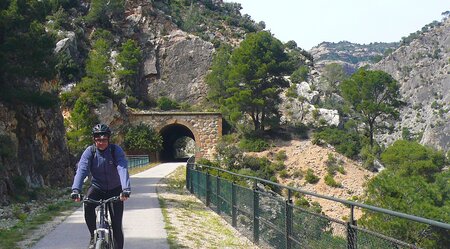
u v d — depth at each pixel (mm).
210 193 18266
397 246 5707
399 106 84812
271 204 10523
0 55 22547
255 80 74688
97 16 98750
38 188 24359
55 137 31469
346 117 93625
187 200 20656
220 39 118000
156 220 14273
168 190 25375
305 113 86125
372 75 81500
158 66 96312
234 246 11367
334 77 114500
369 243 6254
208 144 75875
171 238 11375
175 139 92188
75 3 103500
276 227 10117
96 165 6516
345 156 72000
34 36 23766
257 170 67562
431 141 157500
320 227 7840
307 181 65250
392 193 28375
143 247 10273
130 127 73562
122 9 101625
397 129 177875
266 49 78125
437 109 177125
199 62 97062
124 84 88500
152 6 106312
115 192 6680
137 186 28016
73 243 10531
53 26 85250
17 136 25250
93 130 6445
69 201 20828
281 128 80188
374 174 67625
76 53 82750
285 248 9477
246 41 79250
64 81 74000
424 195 28703
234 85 78312
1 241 10664
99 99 68438
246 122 79750
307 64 124875
